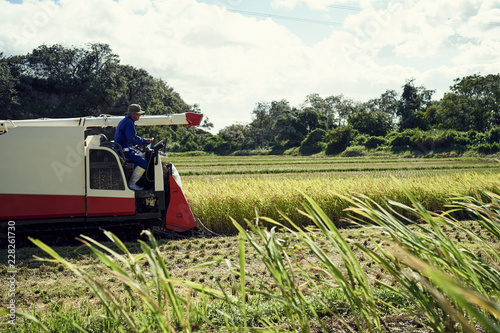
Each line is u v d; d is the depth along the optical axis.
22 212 7.11
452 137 56.78
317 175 26.72
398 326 3.16
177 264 6.24
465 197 2.68
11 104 63.19
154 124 9.21
